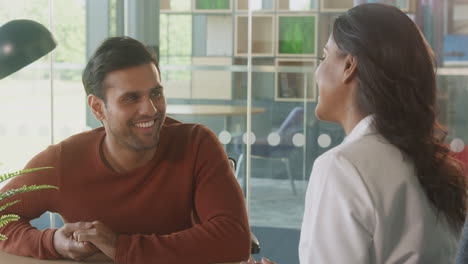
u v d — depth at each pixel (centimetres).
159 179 170
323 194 106
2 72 170
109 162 171
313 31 362
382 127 108
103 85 160
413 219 106
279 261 381
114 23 373
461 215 114
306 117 370
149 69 160
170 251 152
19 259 156
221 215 164
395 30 108
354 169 105
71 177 171
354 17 111
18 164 392
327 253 103
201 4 367
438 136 115
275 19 364
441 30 355
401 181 105
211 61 370
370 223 103
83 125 385
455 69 356
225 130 376
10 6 380
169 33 370
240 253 159
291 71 366
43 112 387
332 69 113
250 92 371
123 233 170
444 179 109
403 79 107
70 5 376
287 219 379
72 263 152
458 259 79
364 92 109
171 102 375
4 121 390
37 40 171
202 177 172
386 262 106
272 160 376
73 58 379
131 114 159
